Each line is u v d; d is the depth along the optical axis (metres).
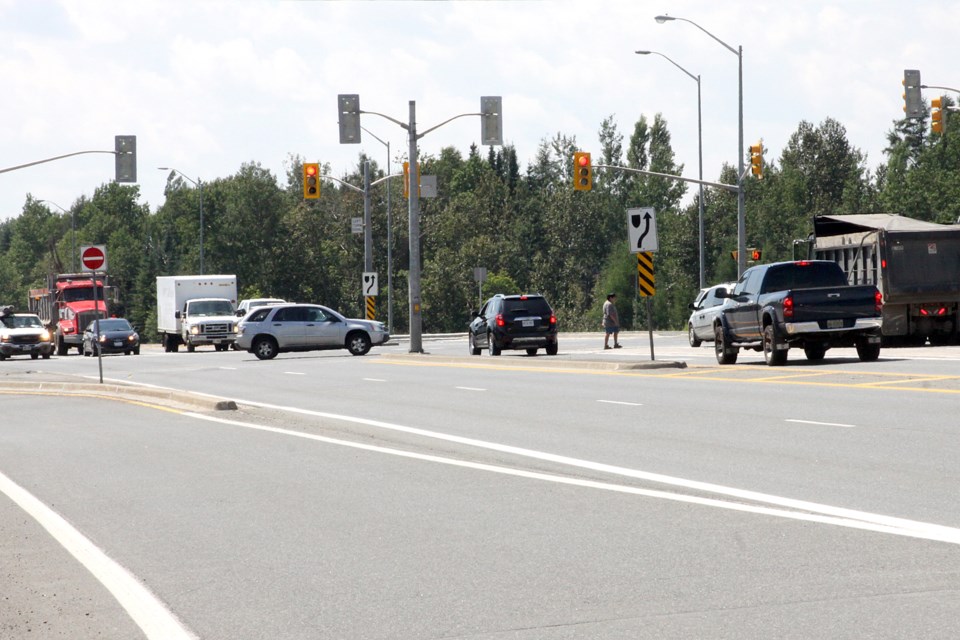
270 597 14.95
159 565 17.09
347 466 26.61
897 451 25.58
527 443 29.62
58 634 13.51
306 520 20.16
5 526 20.73
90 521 20.92
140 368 75.62
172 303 117.31
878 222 69.88
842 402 35.78
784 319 51.47
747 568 15.44
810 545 16.64
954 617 12.81
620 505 20.48
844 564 15.42
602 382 48.16
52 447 32.72
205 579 16.09
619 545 17.20
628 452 27.23
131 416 41.12
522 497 21.69
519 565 16.20
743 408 35.41
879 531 17.41
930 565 15.19
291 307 86.31
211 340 109.25
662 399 39.31
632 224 53.94
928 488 20.97
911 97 75.19
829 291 51.66
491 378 53.50
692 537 17.56
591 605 13.95
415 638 12.89
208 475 26.00
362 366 68.38
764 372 48.91
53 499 23.59
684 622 13.05
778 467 24.06
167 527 20.06
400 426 34.56
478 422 34.91
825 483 21.89
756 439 28.45
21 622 14.09
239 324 85.69
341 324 86.81
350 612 14.09
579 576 15.42
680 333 127.69
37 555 18.16
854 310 51.72
